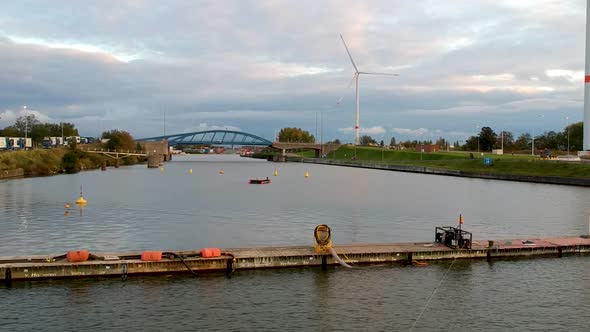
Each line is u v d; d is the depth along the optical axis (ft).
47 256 151.94
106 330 114.42
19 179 519.19
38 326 115.65
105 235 211.82
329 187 465.06
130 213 276.41
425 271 157.99
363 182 533.96
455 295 138.82
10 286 137.90
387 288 143.02
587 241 184.14
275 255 157.48
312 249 166.50
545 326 120.78
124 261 146.92
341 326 118.32
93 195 370.53
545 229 234.99
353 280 148.87
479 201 344.69
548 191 417.69
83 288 137.69
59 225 234.99
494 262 168.45
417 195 387.55
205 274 150.82
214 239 205.16
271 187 463.42
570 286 146.82
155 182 514.27
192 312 124.36
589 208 307.58
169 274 149.48
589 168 509.76
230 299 132.67
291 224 242.78
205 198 359.05
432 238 211.82
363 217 268.00
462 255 170.50
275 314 124.16
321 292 138.92
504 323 122.11
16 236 207.92
